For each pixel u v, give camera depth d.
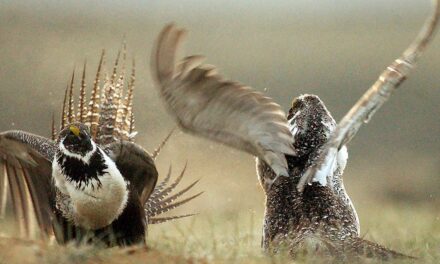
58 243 21.42
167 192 24.69
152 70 16.70
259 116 17.86
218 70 17.02
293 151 18.47
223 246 22.95
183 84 16.89
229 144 18.08
